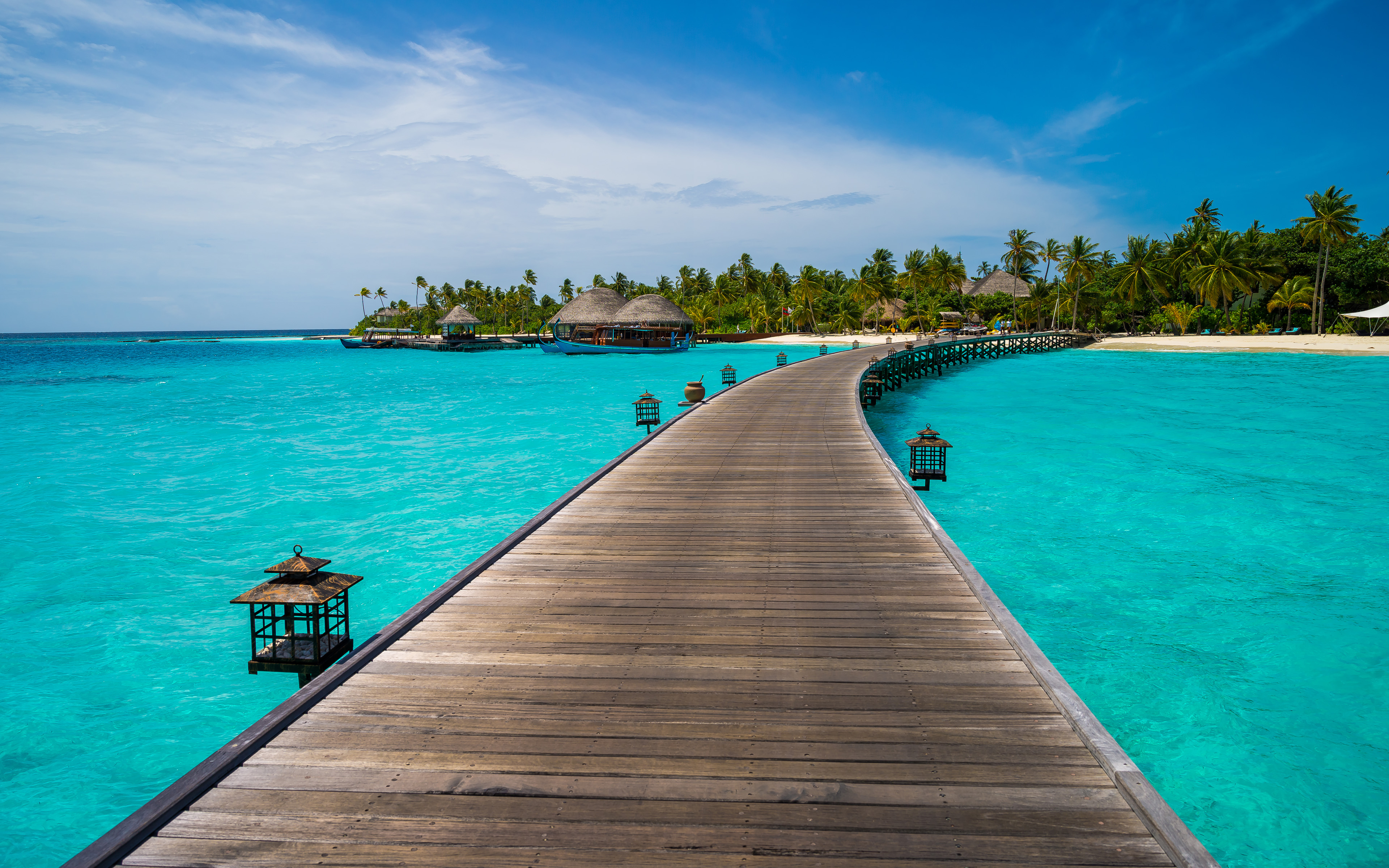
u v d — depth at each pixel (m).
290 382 51.88
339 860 3.17
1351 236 62.44
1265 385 36.72
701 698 4.57
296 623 9.14
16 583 10.73
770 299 113.75
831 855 3.19
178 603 10.01
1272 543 11.77
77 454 21.92
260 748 4.01
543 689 4.70
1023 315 93.75
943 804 3.51
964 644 5.34
